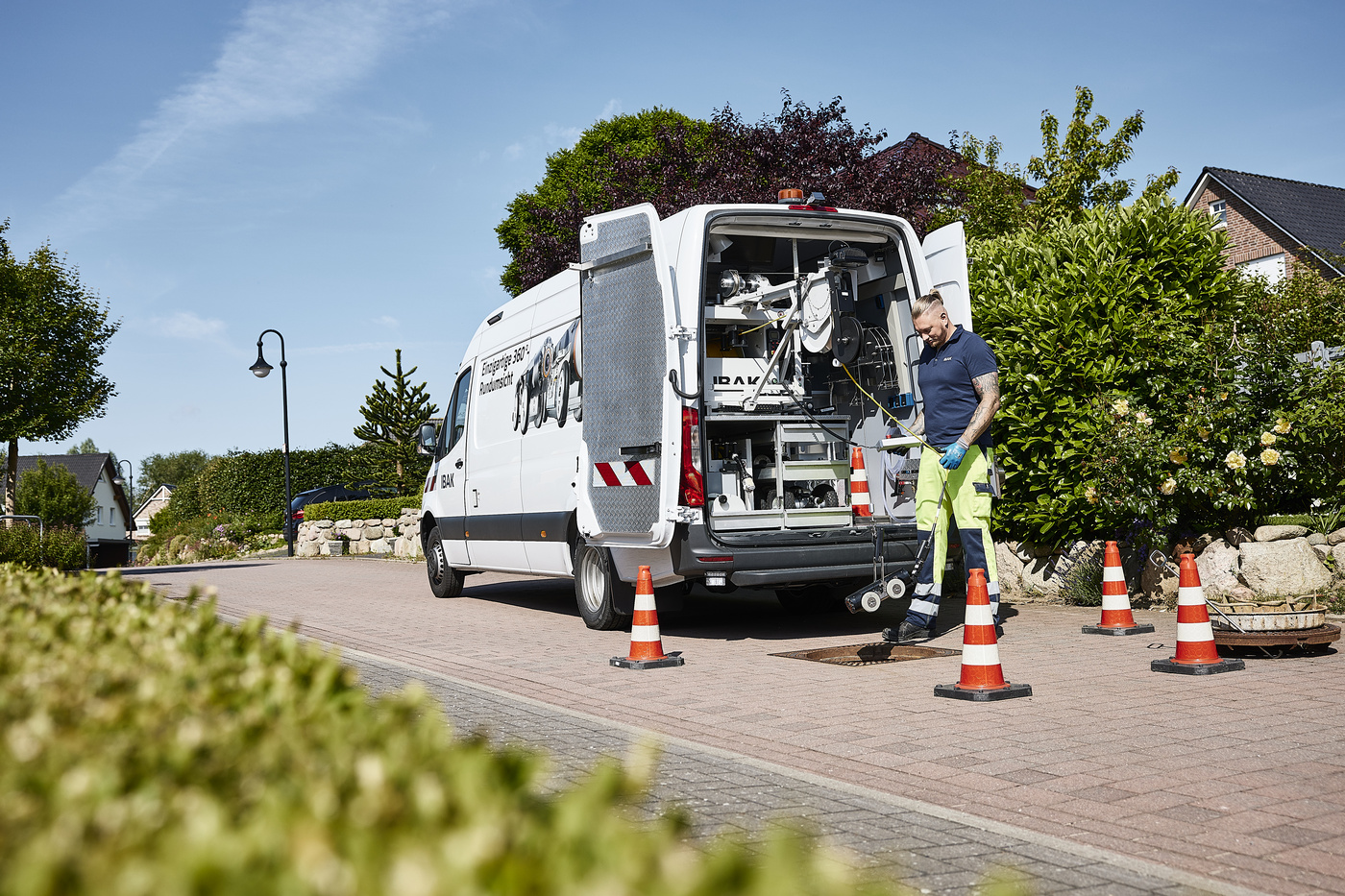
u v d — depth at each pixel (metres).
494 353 10.95
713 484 8.58
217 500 36.31
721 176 19.67
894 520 8.70
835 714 5.61
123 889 1.09
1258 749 4.61
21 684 2.13
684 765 4.61
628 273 8.22
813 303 8.66
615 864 1.20
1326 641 6.69
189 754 1.61
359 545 22.78
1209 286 9.84
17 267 23.59
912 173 19.34
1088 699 5.73
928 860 3.39
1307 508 9.26
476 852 1.18
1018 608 9.73
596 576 9.05
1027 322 9.73
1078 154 18.44
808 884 1.25
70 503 45.81
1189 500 9.11
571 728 5.35
